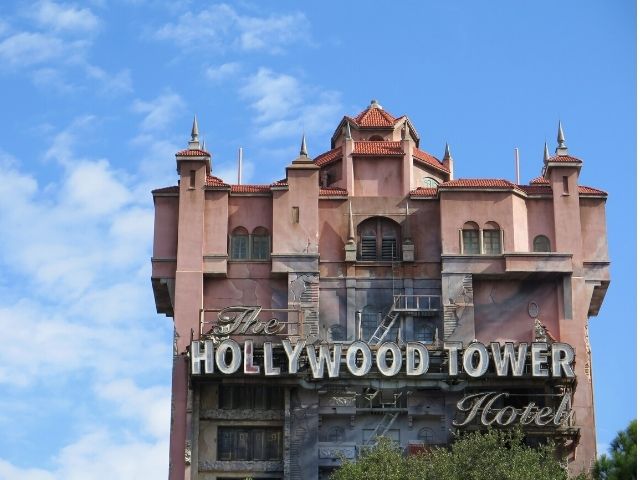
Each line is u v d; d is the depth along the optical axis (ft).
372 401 354.54
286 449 348.38
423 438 351.25
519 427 342.85
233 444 352.08
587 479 323.16
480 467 312.50
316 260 365.81
